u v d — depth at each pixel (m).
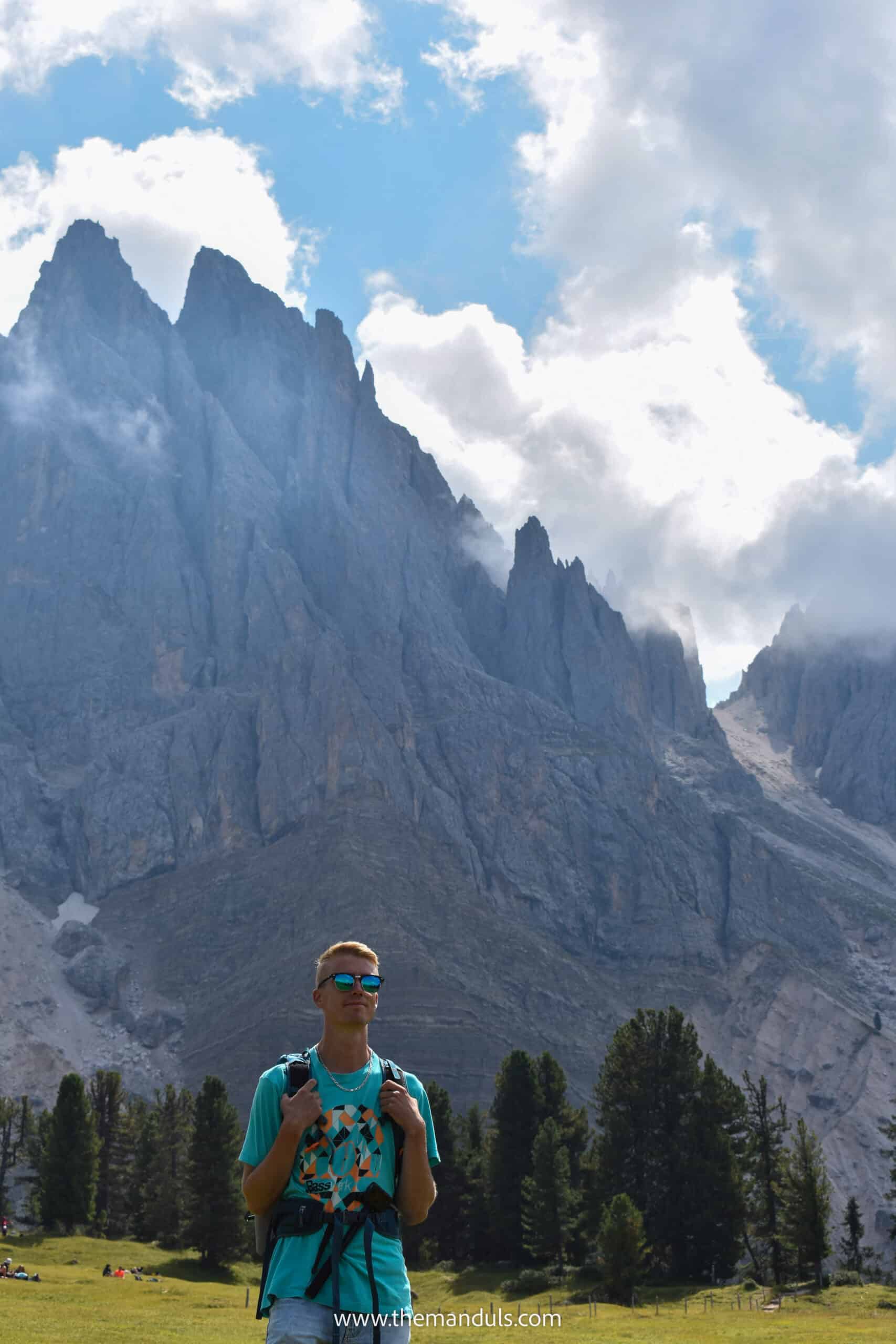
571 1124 130.62
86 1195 130.00
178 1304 76.50
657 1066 119.69
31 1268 99.44
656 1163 117.62
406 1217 9.23
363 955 9.53
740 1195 111.25
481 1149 146.38
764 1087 120.44
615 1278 91.31
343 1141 9.04
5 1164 161.50
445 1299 104.12
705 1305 87.06
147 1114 158.75
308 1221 8.84
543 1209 109.88
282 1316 8.61
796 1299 85.44
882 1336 53.84
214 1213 113.12
